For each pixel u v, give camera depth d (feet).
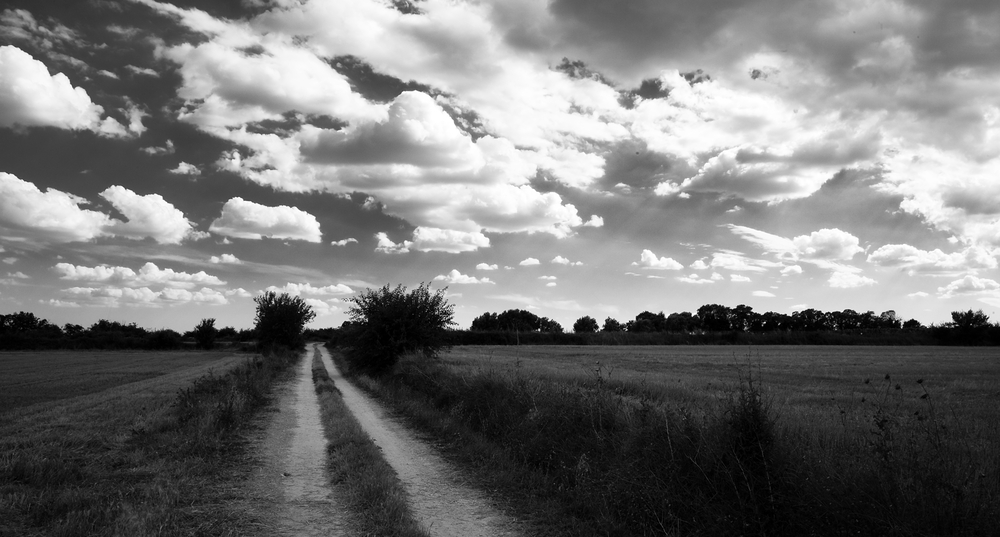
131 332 370.32
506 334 418.10
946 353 249.14
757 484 20.24
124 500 24.22
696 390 63.82
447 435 43.21
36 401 75.31
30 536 20.02
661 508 22.08
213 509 24.31
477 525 23.29
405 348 98.32
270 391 75.97
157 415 46.37
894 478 17.70
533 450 33.58
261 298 191.72
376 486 26.76
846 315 534.37
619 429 30.83
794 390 78.07
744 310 530.27
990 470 19.07
